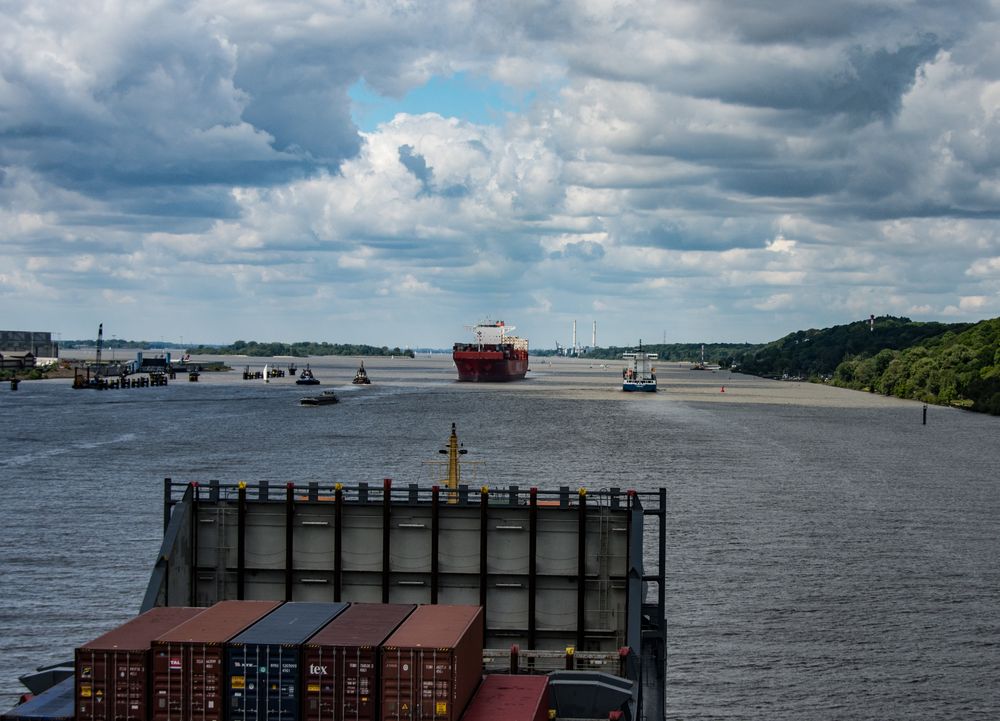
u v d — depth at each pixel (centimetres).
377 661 3684
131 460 17525
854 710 6438
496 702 3944
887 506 13512
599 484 15050
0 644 7262
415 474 15875
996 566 10006
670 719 6259
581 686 4300
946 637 7794
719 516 12462
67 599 8362
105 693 3747
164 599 4791
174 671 3734
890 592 8981
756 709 6444
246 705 3722
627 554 4959
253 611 4228
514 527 4972
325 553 5050
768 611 8381
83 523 11544
